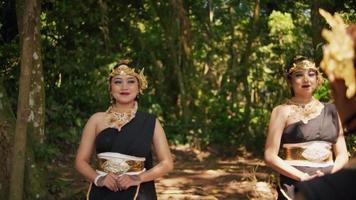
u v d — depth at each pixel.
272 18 10.44
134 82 3.17
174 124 10.46
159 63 11.02
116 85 3.16
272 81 10.28
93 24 8.20
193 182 7.00
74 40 8.25
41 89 5.04
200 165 8.49
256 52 10.57
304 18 10.04
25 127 4.07
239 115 10.55
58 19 7.77
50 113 8.27
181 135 10.07
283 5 10.06
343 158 3.15
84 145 3.21
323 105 3.21
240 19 10.93
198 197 6.13
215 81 11.33
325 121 3.15
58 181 5.03
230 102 10.78
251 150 9.78
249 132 10.05
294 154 3.16
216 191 6.46
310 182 1.21
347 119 1.27
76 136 8.41
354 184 1.17
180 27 9.20
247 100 10.26
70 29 8.13
